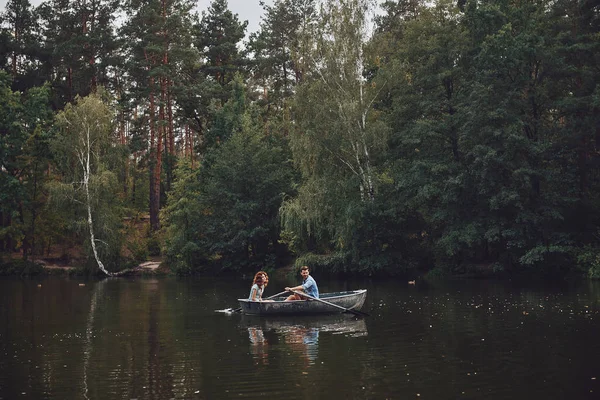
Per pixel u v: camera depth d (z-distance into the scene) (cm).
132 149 5003
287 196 4428
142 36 5009
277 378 934
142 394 856
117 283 3466
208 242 4412
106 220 4241
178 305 2098
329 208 3419
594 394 823
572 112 3269
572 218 3334
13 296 2531
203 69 5591
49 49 5328
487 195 3303
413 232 3728
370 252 3556
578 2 3322
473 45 3572
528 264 3158
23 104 4962
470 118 3152
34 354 1161
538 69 3478
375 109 3994
